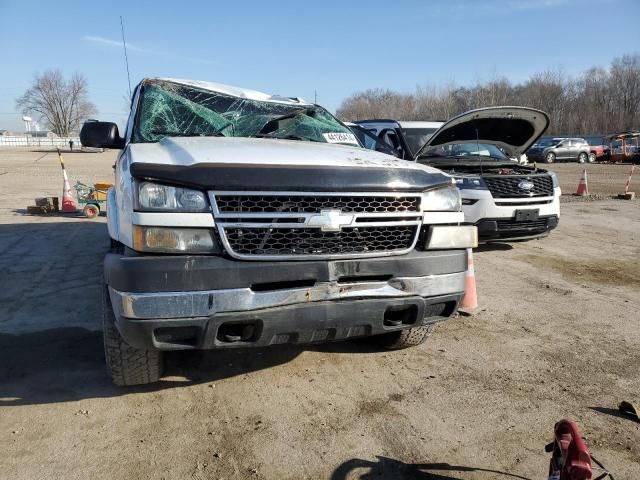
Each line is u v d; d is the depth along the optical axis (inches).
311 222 111.6
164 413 123.5
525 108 271.3
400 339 154.2
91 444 111.0
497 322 187.5
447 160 325.7
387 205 119.9
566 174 963.3
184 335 109.5
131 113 171.0
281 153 126.2
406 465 106.0
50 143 2930.6
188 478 100.8
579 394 136.2
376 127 362.6
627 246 328.2
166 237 105.6
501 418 124.0
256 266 108.9
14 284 221.8
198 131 162.9
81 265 254.8
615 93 2625.5
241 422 120.3
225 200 108.2
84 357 151.9
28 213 425.7
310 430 117.5
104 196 421.1
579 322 189.0
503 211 286.5
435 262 124.4
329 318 115.0
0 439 112.2
